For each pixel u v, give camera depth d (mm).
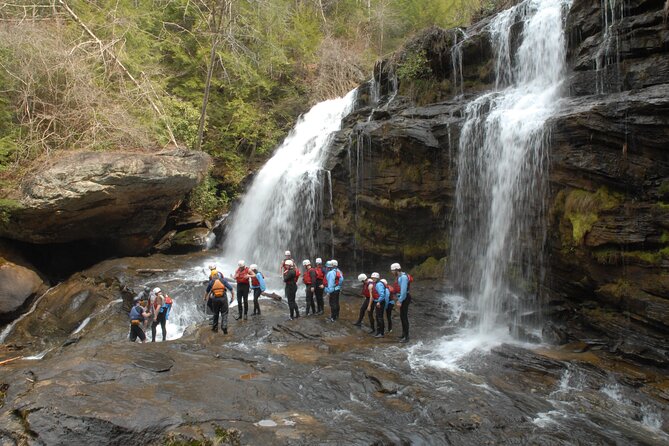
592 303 11523
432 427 7801
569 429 7891
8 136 18266
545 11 15758
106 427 6977
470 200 14711
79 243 20219
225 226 23609
